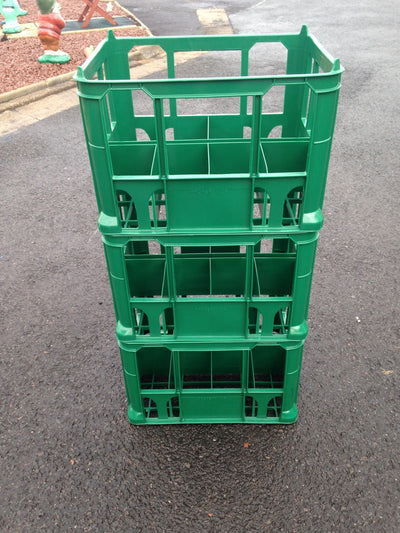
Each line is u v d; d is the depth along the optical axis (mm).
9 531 2090
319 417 2529
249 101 6617
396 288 3422
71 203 4590
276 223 1873
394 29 10234
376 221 4191
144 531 2076
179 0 13828
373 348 2934
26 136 5988
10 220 4348
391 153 5344
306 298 2100
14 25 9672
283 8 12500
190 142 2287
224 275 2338
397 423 2484
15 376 2822
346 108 6492
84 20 10570
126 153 2320
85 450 2406
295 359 2254
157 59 8672
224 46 2367
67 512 2152
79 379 2793
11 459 2371
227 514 2125
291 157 2225
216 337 2188
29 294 3477
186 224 1875
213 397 2406
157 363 2586
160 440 2443
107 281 3584
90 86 1584
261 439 2434
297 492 2197
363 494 2178
